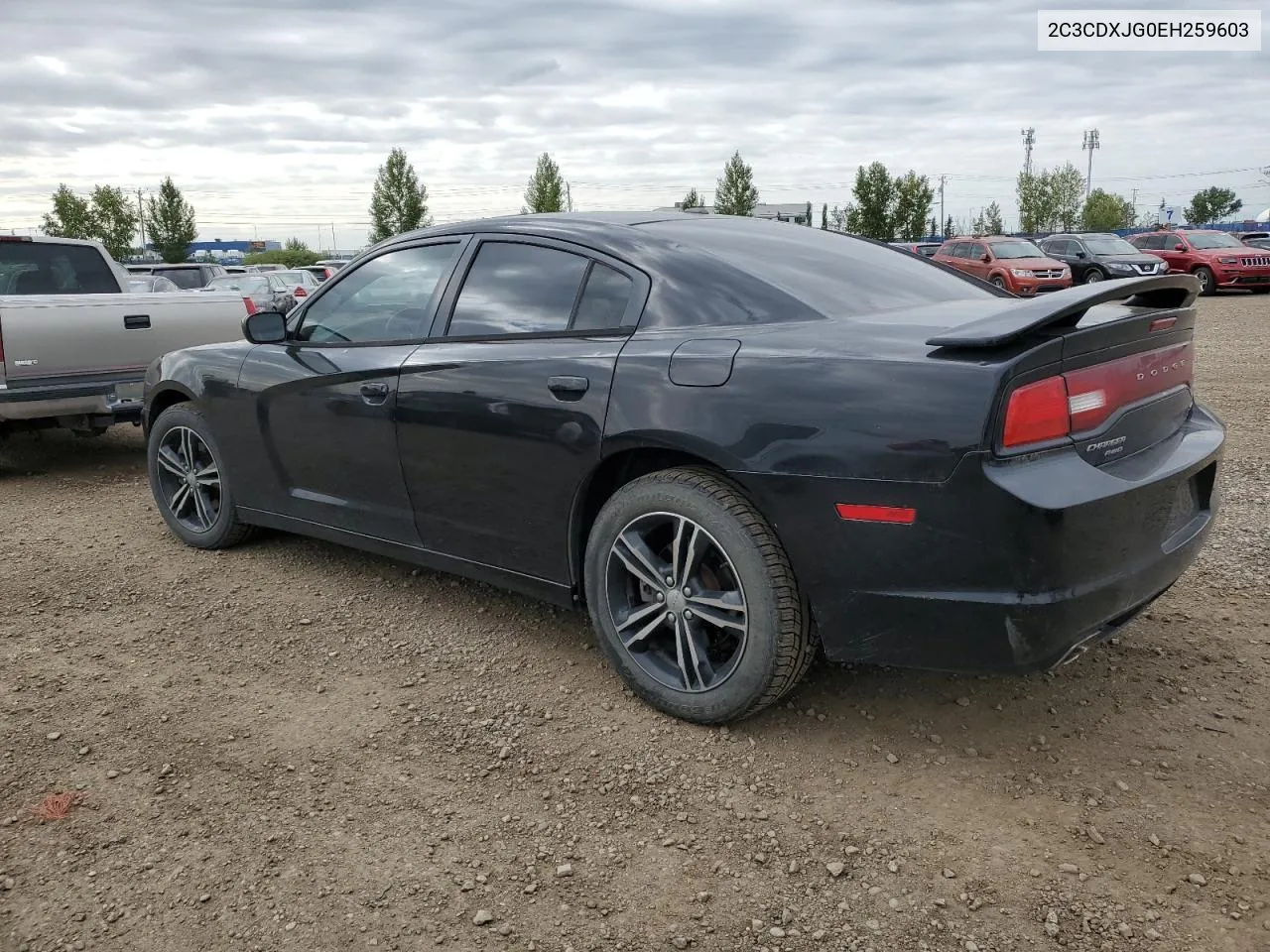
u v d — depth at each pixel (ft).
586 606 10.80
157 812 8.60
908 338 8.55
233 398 14.28
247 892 7.57
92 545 16.26
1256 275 73.92
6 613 13.24
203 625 12.75
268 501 14.35
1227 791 8.57
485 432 10.91
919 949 6.84
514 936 7.07
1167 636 11.69
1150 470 8.70
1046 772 8.95
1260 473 19.15
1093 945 6.82
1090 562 8.07
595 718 10.13
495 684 10.94
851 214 174.70
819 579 8.66
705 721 9.77
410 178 173.37
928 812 8.40
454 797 8.78
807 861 7.81
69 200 164.86
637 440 9.52
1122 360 8.71
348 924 7.20
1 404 19.38
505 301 11.37
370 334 12.75
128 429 28.66
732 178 179.01
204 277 72.84
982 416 7.72
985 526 7.80
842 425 8.31
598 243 10.82
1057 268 73.97
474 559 11.69
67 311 20.20
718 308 9.80
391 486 12.29
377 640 12.19
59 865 7.91
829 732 9.72
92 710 10.46
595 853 7.97
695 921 7.18
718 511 9.11
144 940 7.08
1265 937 6.84
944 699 10.30
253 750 9.62
